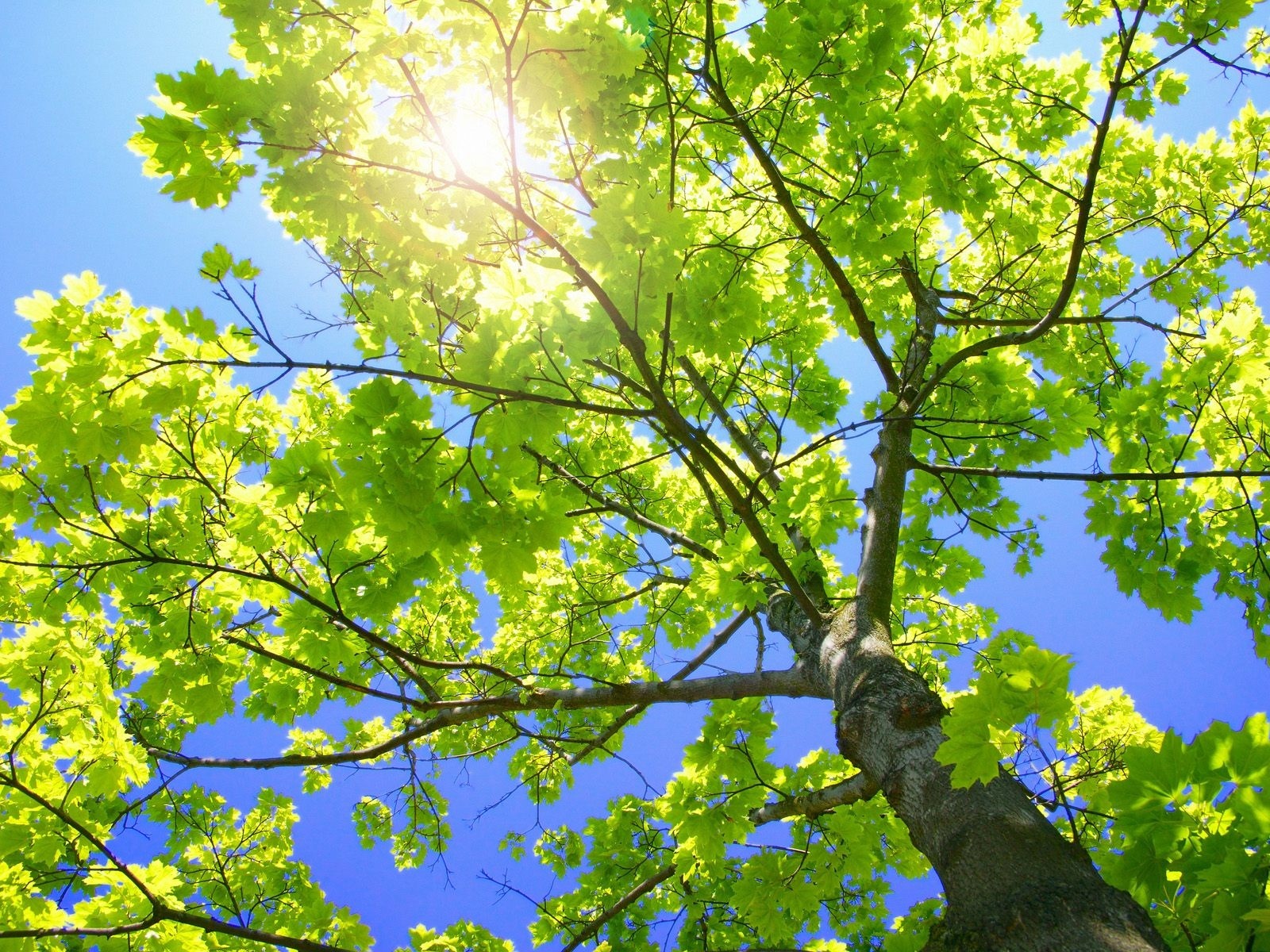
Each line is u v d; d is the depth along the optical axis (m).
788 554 3.75
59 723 3.12
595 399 3.69
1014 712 1.61
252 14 2.08
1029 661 1.57
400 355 2.29
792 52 3.09
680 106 2.75
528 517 2.47
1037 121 4.45
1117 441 3.62
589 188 2.71
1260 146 5.27
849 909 5.10
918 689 2.51
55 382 2.49
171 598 3.08
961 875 1.82
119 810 4.46
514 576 2.53
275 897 5.07
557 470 3.51
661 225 2.07
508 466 2.40
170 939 3.22
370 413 2.26
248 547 3.18
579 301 2.20
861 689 2.64
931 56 4.39
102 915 3.17
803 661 3.23
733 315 2.65
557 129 2.46
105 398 2.52
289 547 3.31
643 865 5.19
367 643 3.60
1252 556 3.59
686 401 5.23
